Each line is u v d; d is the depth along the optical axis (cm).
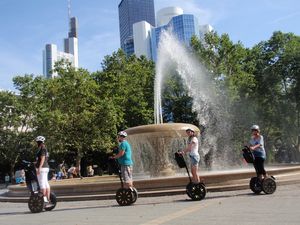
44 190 1090
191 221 759
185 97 4531
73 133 4219
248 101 4588
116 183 1388
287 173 1511
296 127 4897
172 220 784
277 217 751
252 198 1074
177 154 1123
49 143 4134
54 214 1020
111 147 4334
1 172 6119
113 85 4609
